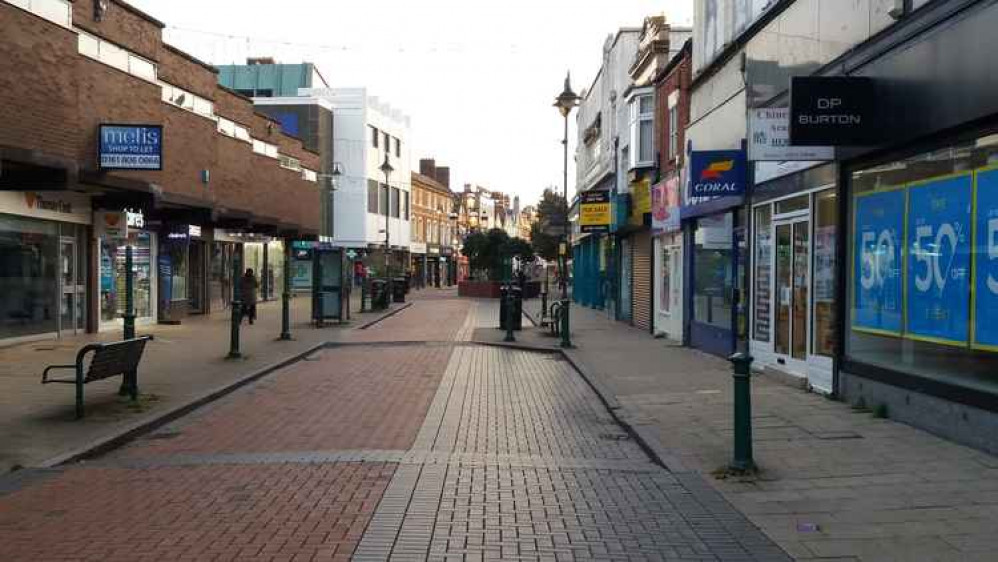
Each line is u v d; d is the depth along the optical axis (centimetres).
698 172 1354
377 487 690
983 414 744
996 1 703
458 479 720
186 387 1224
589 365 1510
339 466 765
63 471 750
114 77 1895
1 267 1709
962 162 786
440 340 2097
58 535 565
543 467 774
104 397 1110
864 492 656
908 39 844
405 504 642
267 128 3353
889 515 598
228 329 2281
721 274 1576
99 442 845
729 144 1470
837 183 1034
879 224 945
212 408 1105
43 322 1864
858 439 822
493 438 916
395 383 1341
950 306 802
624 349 1795
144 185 1908
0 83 1452
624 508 639
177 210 2347
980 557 510
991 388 738
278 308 3434
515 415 1063
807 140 917
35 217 1795
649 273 2294
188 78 2389
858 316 994
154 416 986
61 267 1927
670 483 713
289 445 870
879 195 947
